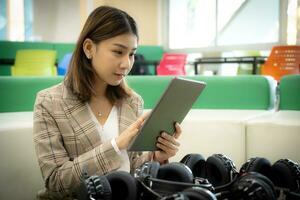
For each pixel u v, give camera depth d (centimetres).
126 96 138
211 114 184
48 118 122
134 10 746
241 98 205
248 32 626
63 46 660
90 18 123
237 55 612
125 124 133
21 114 178
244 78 206
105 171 108
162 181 85
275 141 159
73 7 723
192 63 618
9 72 598
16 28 685
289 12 559
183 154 169
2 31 674
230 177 96
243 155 165
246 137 166
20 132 148
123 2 721
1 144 143
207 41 698
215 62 550
